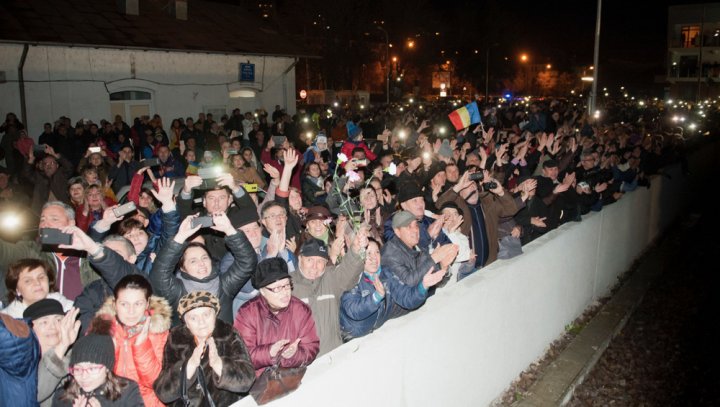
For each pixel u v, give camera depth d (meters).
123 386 2.97
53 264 4.20
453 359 4.47
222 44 20.27
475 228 5.69
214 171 4.56
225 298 3.73
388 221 5.23
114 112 17.95
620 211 8.78
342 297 3.80
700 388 5.89
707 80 51.94
